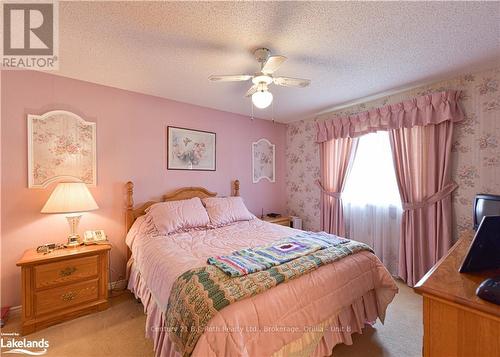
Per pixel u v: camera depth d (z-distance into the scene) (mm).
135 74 2275
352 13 1432
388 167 2859
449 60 2016
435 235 2424
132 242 2381
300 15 1449
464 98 2320
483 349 788
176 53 1891
